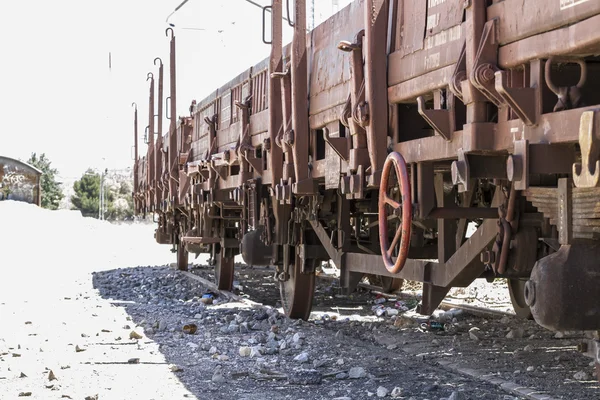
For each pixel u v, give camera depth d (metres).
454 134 4.55
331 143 6.12
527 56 3.80
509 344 7.59
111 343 7.95
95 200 87.69
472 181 5.84
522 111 3.76
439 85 4.69
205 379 6.10
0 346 7.73
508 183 5.05
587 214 3.84
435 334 8.44
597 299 3.92
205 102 13.23
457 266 5.74
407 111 5.54
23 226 38.34
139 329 8.90
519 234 5.09
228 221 13.16
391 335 8.47
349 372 6.11
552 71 3.88
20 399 5.49
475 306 10.32
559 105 3.63
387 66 5.51
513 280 9.16
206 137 12.84
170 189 15.57
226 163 10.54
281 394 5.54
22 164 58.41
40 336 8.44
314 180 7.41
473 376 6.06
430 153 4.89
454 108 4.57
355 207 8.34
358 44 5.65
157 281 16.25
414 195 5.29
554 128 3.63
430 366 6.57
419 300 11.68
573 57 3.64
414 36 5.09
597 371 3.99
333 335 8.25
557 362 6.58
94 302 12.22
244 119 9.78
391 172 5.50
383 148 5.48
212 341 7.97
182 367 6.55
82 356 7.17
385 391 5.41
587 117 3.22
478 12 4.15
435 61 4.73
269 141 8.35
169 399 5.43
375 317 10.24
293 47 7.36
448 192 6.58
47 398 5.50
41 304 11.88
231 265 13.48
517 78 4.01
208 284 14.53
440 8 4.73
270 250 9.92
